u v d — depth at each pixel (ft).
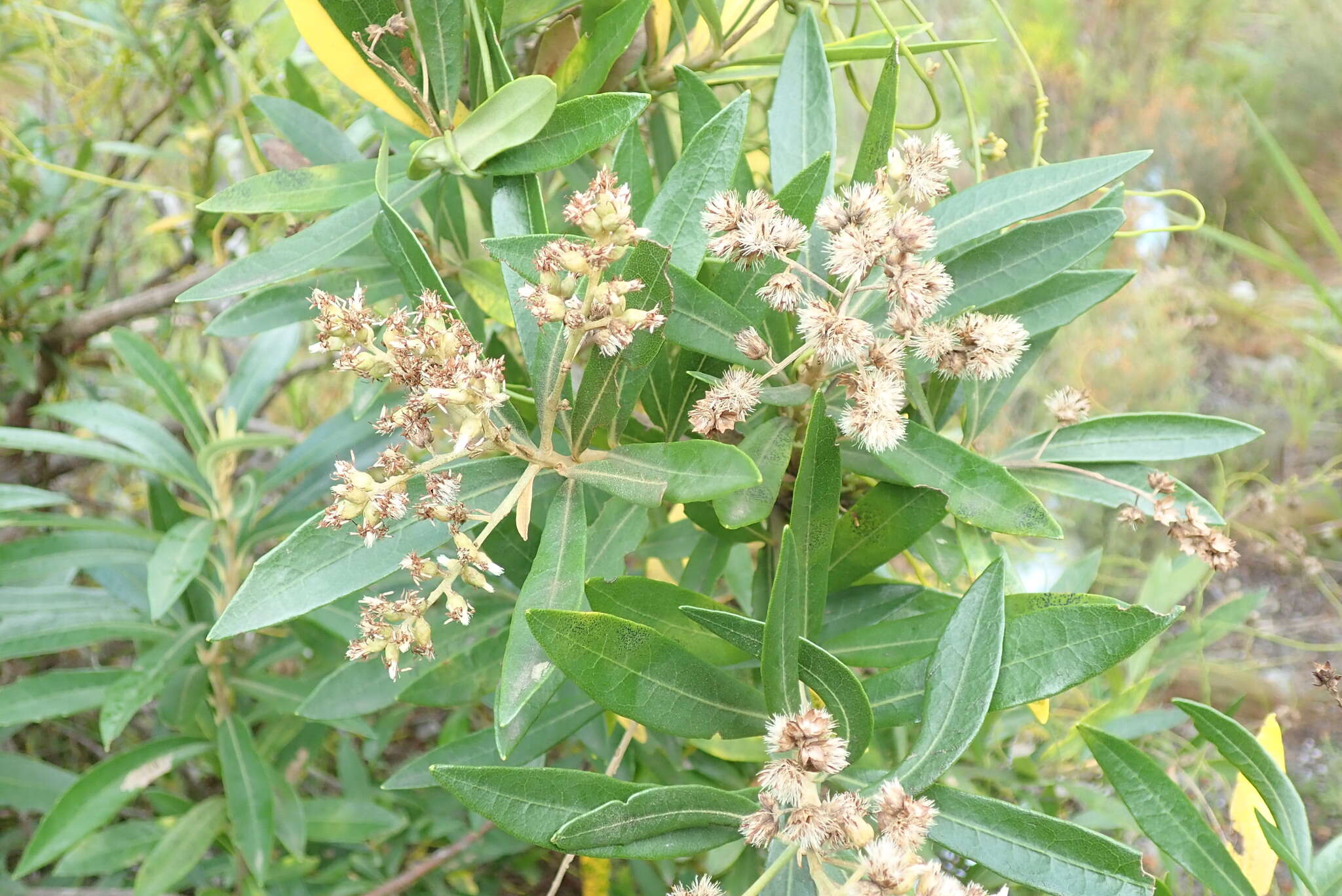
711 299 1.39
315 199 1.59
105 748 2.05
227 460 2.31
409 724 3.42
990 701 1.28
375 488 1.26
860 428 1.31
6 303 2.85
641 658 1.25
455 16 1.51
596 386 1.32
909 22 3.72
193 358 3.86
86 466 3.33
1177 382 5.08
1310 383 4.99
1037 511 1.36
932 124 1.83
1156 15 6.68
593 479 1.34
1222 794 2.75
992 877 1.74
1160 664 2.72
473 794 1.20
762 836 1.20
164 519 2.32
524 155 1.49
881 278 1.48
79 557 2.11
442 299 1.41
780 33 2.46
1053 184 1.46
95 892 2.54
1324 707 3.84
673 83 1.85
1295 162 6.43
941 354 1.38
